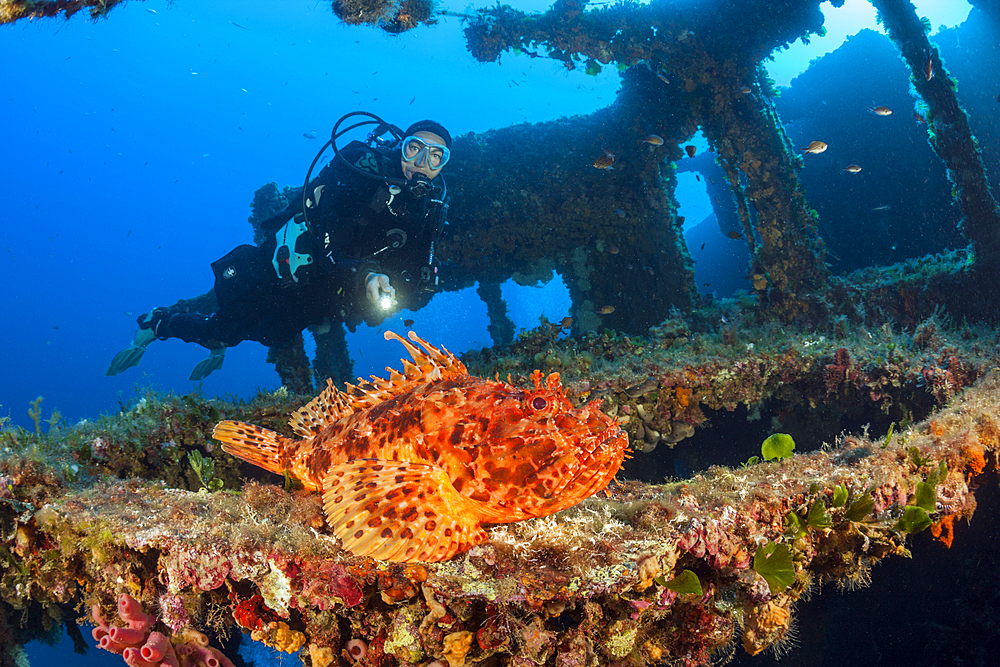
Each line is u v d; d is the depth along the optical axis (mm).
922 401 5094
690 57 7812
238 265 7844
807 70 14320
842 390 5629
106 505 2463
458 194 9883
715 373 5633
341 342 10914
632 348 6988
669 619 1947
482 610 1686
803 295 7875
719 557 1878
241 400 5746
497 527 1867
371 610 1822
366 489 1750
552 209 9828
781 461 2535
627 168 9594
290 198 10625
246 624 1950
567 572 1616
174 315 8789
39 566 2521
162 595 2066
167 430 4906
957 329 7008
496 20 7289
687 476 8164
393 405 2123
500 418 1742
